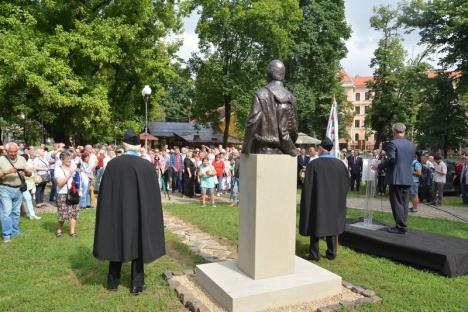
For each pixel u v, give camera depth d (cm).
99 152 1310
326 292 411
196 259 555
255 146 418
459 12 1991
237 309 363
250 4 2520
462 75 2038
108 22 1565
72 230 691
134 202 408
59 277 481
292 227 418
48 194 1382
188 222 842
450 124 2117
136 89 1970
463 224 868
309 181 548
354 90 6769
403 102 2489
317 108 2958
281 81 434
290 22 2495
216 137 3503
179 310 380
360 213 983
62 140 1834
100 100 1483
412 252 534
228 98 2723
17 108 1438
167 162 1487
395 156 593
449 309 390
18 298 409
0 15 1464
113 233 408
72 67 1542
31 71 1323
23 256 561
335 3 2761
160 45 1912
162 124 3841
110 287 430
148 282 454
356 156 1585
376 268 527
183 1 1988
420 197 1325
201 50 2755
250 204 406
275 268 412
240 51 2680
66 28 1627
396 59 2519
